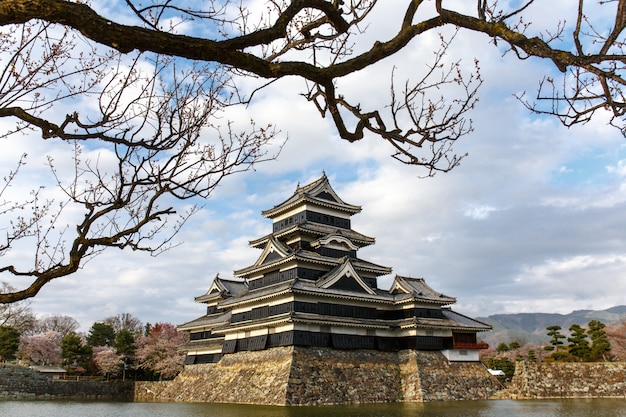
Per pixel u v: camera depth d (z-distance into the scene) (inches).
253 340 2231.8
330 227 2465.6
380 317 2415.1
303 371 1931.6
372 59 262.1
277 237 2448.3
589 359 2864.2
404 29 269.7
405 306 2413.9
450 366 2337.6
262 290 2292.1
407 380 2222.0
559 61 262.8
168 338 4296.3
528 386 2272.4
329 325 2123.5
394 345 2367.1
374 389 2108.8
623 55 248.5
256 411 1642.5
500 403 1958.7
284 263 2245.3
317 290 2095.2
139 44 209.0
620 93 294.8
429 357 2300.7
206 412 1690.5
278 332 2089.1
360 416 1418.6
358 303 2293.3
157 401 2751.0
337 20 287.3
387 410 1641.2
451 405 1877.5
